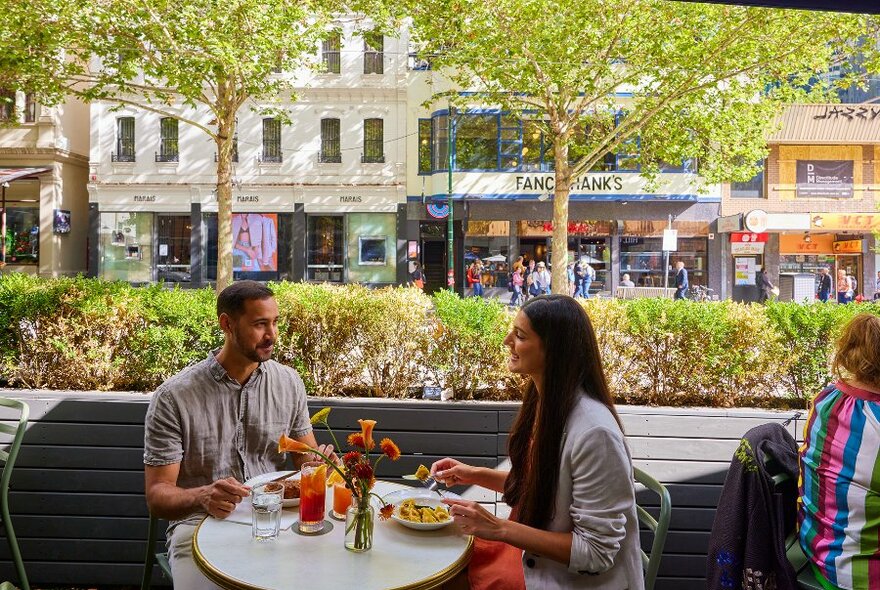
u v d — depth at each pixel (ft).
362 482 6.86
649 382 13.93
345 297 14.23
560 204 37.55
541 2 29.14
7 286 13.92
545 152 75.46
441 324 13.64
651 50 30.58
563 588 7.00
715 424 12.59
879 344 7.89
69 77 38.11
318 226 78.84
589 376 7.54
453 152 75.31
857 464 7.66
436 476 8.90
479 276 75.41
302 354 13.96
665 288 67.51
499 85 37.11
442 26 31.99
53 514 12.56
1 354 13.70
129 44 35.01
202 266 77.82
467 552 6.91
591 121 49.03
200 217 77.66
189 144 77.30
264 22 32.63
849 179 76.95
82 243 82.58
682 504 12.51
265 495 7.00
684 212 76.54
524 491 7.93
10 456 10.93
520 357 7.64
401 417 12.75
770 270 77.41
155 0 32.12
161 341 13.51
